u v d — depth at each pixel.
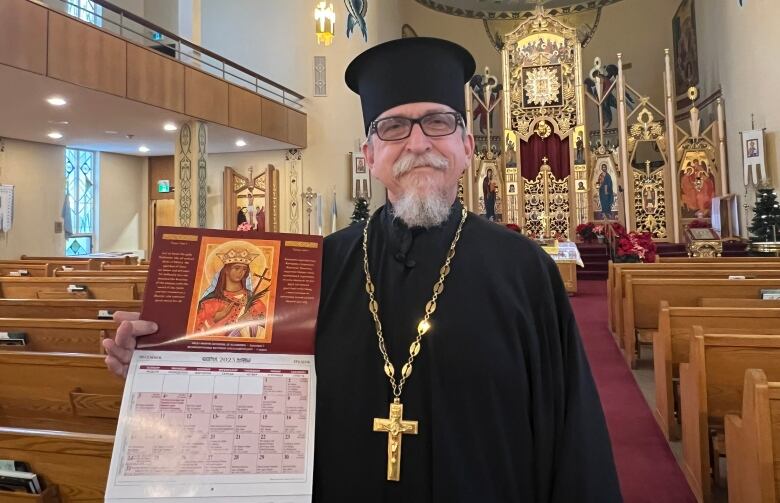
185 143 9.23
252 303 1.22
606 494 1.14
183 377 1.14
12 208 10.16
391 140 1.33
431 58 1.33
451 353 1.16
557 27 12.96
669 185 11.73
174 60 8.31
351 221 11.81
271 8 12.82
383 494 1.12
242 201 12.72
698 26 12.62
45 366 2.14
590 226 11.16
